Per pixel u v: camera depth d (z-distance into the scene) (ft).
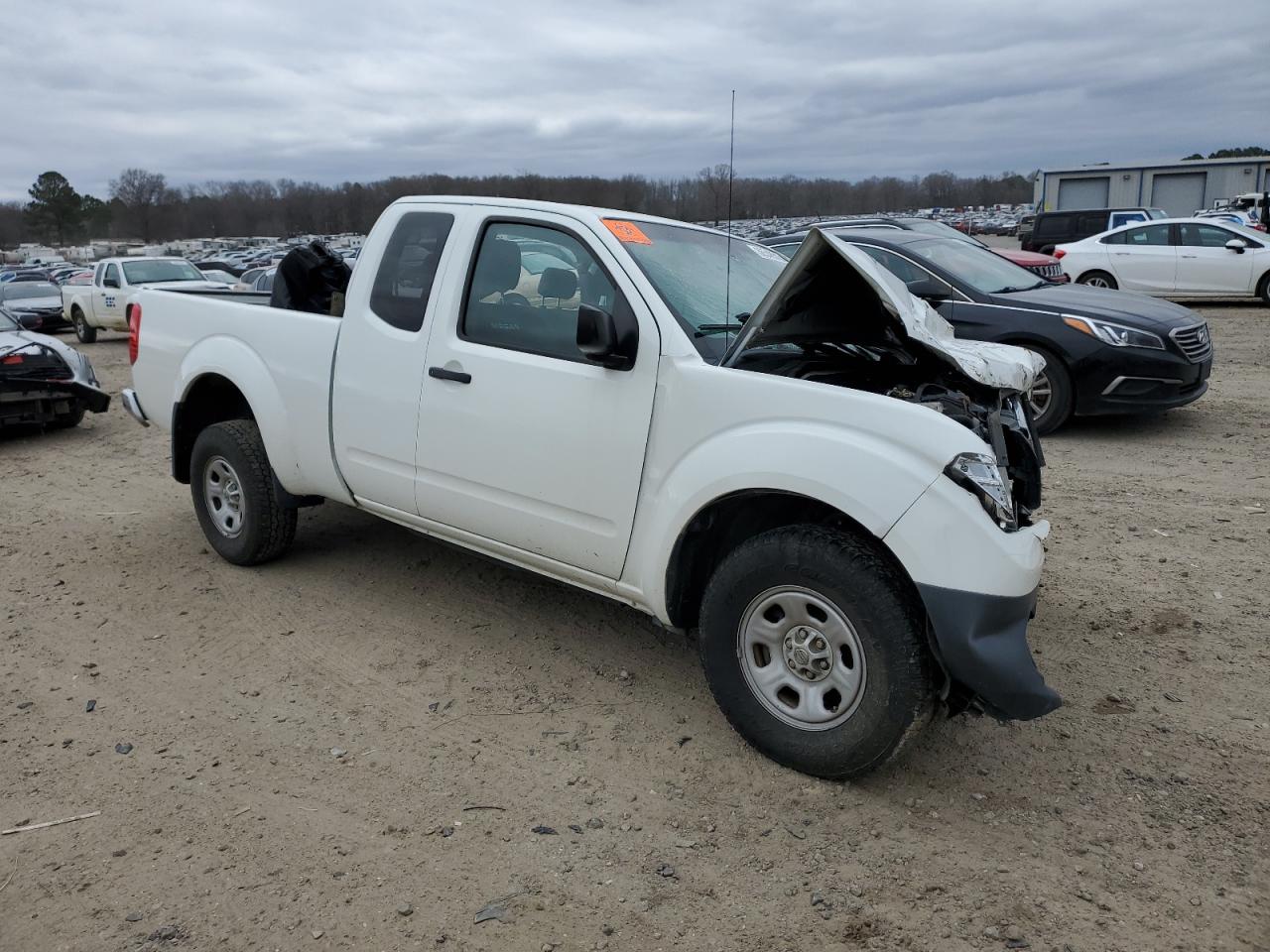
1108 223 86.63
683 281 12.64
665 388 11.43
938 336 11.44
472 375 13.20
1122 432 27.66
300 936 8.61
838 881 9.34
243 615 15.78
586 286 12.43
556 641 14.75
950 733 11.96
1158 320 26.21
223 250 267.59
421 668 13.87
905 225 36.60
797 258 10.62
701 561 11.91
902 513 9.71
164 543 19.53
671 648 14.52
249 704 12.85
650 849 9.84
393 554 18.51
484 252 13.58
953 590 9.53
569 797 10.73
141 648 14.62
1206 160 112.68
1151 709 12.47
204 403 18.35
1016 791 10.77
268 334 16.22
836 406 10.28
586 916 8.89
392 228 14.74
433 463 13.87
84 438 32.14
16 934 8.66
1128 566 17.25
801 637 10.75
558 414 12.31
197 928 8.71
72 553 19.10
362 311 14.74
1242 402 31.42
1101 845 9.84
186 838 10.02
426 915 8.89
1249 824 10.12
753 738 11.25
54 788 10.93
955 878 9.37
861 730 10.25
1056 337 26.50
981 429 11.38
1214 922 8.72
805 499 10.87
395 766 11.37
